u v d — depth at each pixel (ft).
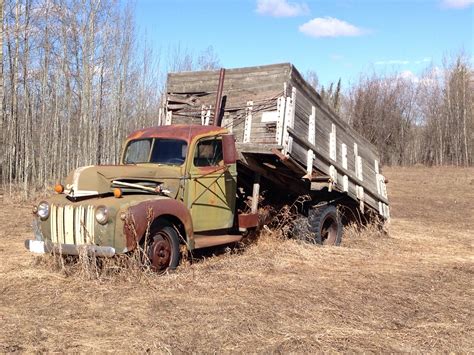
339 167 29.71
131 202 20.40
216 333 15.28
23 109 55.98
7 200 46.14
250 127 26.53
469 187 78.74
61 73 51.93
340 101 135.95
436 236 37.63
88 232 20.22
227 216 25.71
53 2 51.26
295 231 29.71
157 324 15.88
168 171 22.99
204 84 28.84
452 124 125.70
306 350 14.35
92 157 52.39
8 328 15.37
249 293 19.52
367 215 35.04
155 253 21.06
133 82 61.57
